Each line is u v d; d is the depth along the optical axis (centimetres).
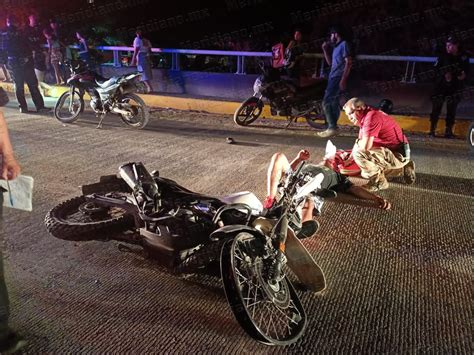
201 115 1067
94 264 366
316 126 951
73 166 615
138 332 289
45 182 548
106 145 737
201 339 285
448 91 859
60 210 395
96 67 1302
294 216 356
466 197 555
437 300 337
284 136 866
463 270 382
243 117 981
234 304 262
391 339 292
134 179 347
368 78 1321
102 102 863
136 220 349
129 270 360
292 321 295
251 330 259
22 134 791
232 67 1341
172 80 1230
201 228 321
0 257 262
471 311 326
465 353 282
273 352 276
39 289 329
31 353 266
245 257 287
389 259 396
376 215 491
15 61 959
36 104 1020
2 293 261
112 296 325
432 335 298
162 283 344
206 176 593
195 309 315
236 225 293
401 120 946
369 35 1594
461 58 844
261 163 664
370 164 552
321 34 1733
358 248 414
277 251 294
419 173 647
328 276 363
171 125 936
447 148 807
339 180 489
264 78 923
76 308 310
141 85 861
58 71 1299
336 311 319
